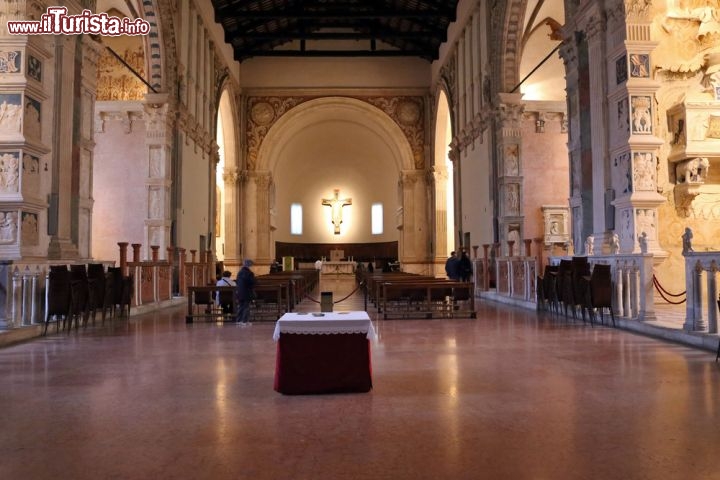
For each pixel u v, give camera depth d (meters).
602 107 11.22
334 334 5.27
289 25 28.88
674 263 11.70
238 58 28.73
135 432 4.06
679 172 11.84
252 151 30.08
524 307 14.10
